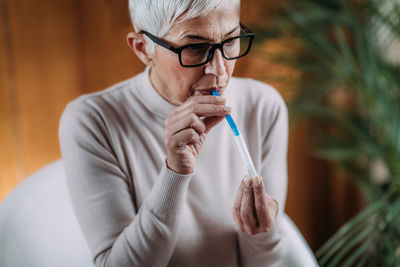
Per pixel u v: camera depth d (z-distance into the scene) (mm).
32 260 917
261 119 937
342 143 1645
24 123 1414
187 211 863
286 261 959
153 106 838
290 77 1666
